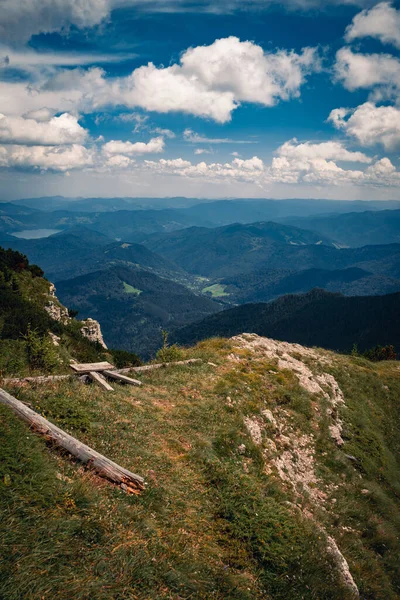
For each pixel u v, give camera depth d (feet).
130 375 54.39
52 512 26.76
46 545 23.95
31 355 56.70
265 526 36.11
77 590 21.99
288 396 60.64
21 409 35.14
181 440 42.32
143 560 26.81
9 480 27.35
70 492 29.37
